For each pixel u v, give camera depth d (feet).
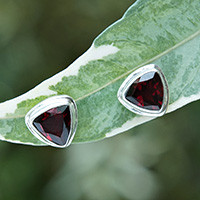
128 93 0.48
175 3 0.47
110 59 0.48
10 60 0.97
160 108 0.49
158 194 0.91
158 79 0.48
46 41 1.01
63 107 0.48
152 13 0.47
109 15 1.00
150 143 0.92
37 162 0.94
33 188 0.93
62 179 0.89
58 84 0.48
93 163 0.89
